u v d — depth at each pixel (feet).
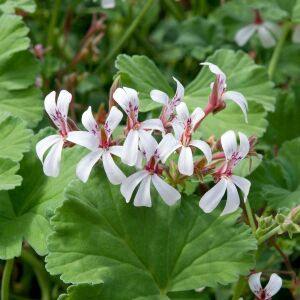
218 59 0.60
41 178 0.49
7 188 0.46
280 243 0.56
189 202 0.46
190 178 0.44
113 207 0.45
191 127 0.41
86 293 0.43
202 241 0.45
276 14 0.67
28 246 0.60
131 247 0.45
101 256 0.44
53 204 0.47
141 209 0.45
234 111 0.55
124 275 0.44
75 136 0.41
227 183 0.42
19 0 0.63
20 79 0.57
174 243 0.45
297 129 0.65
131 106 0.41
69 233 0.44
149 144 0.40
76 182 0.45
